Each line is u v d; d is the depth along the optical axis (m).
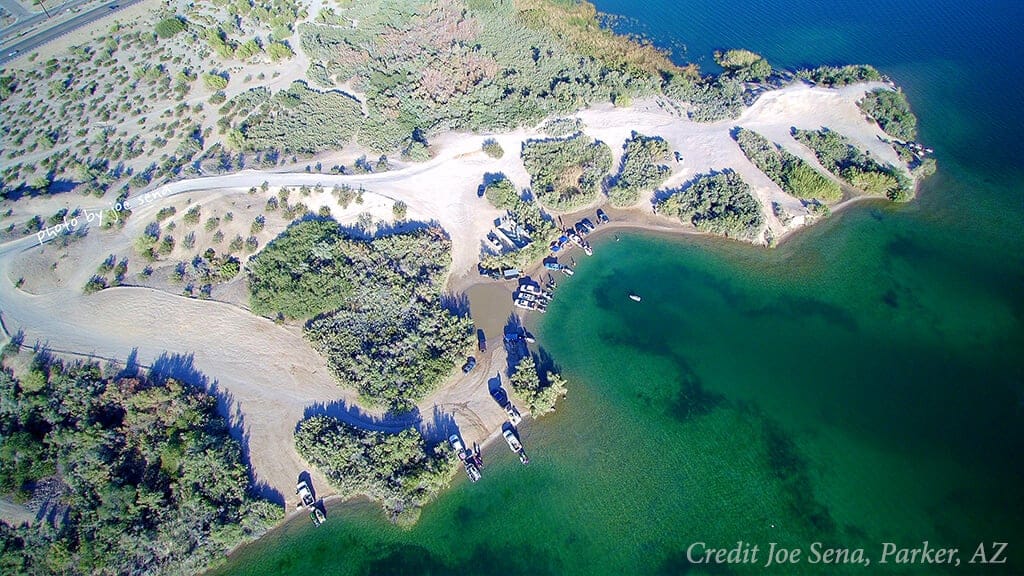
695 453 113.44
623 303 138.62
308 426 112.75
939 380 122.25
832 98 183.88
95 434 106.56
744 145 169.38
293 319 130.75
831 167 166.38
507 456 113.94
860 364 125.75
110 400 112.69
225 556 100.56
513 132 174.25
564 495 108.62
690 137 174.50
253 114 175.62
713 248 150.38
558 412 120.31
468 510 107.06
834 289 140.38
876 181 159.00
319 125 172.62
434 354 124.62
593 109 183.88
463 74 193.75
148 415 111.38
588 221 156.62
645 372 126.06
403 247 142.12
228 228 142.50
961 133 179.12
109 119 172.50
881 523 103.00
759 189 159.75
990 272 142.88
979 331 130.50
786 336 131.62
